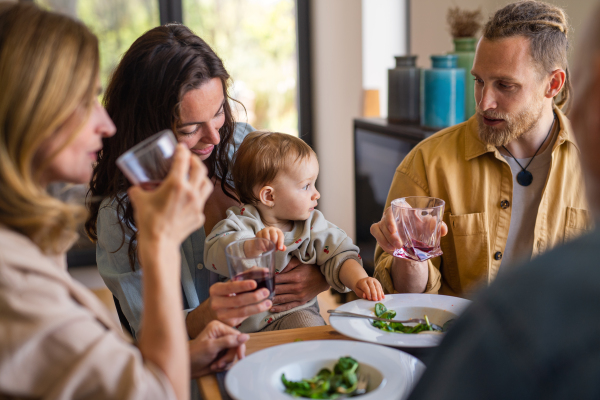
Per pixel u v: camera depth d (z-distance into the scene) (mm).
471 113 2266
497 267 1466
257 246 1012
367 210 2875
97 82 777
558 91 1369
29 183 710
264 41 4246
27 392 655
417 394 412
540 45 1306
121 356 683
